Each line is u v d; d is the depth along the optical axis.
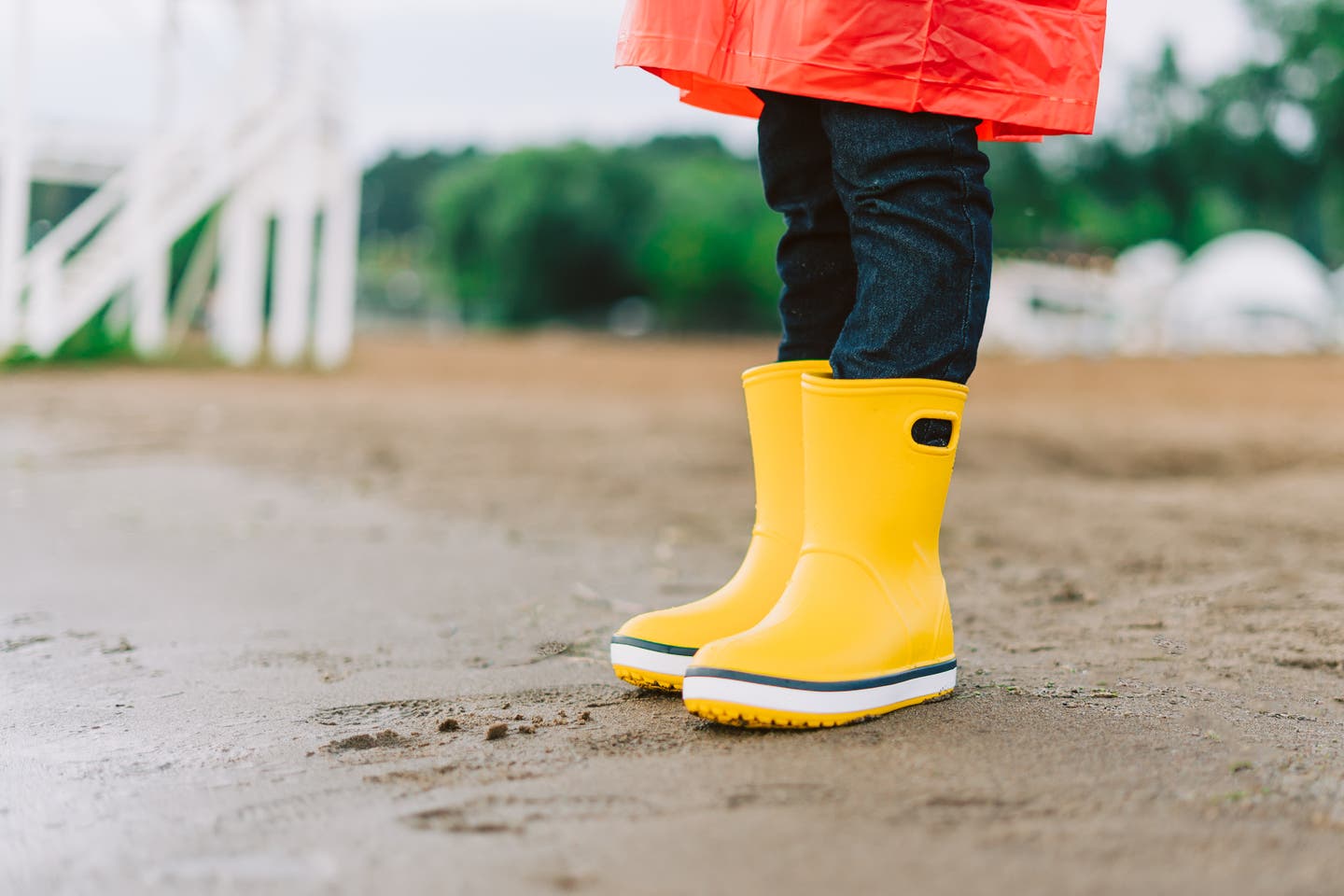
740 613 1.35
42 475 4.09
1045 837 0.85
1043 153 34.41
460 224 43.91
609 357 18.20
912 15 1.16
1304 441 5.52
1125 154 35.28
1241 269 21.61
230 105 10.52
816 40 1.17
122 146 10.56
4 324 9.87
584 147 43.19
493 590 2.22
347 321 13.73
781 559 1.36
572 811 0.92
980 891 0.76
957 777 0.98
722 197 39.69
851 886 0.77
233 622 1.92
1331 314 21.48
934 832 0.86
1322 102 31.91
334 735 1.21
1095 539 2.82
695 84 1.44
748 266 37.16
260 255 12.32
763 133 1.37
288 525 3.15
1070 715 1.20
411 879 0.79
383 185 70.75
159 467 4.42
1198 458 4.95
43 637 1.79
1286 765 1.04
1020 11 1.19
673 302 38.12
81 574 2.41
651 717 1.23
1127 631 1.75
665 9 1.21
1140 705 1.27
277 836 0.89
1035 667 1.48
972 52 1.17
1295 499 3.49
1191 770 1.02
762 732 1.14
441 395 9.14
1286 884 0.77
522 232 42.06
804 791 0.95
